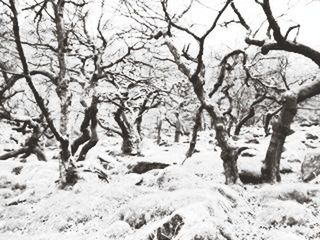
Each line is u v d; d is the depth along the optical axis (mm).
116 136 53906
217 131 17250
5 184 19844
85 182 18500
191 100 30906
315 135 34531
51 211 15477
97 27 24594
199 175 21844
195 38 17094
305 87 17172
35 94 17766
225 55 20188
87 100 22125
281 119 17016
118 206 15430
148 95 32219
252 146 27062
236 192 14633
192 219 9172
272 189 14633
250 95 46469
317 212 12477
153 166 21969
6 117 25812
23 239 13312
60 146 18984
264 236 10547
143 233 9844
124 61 25781
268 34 17719
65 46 20375
